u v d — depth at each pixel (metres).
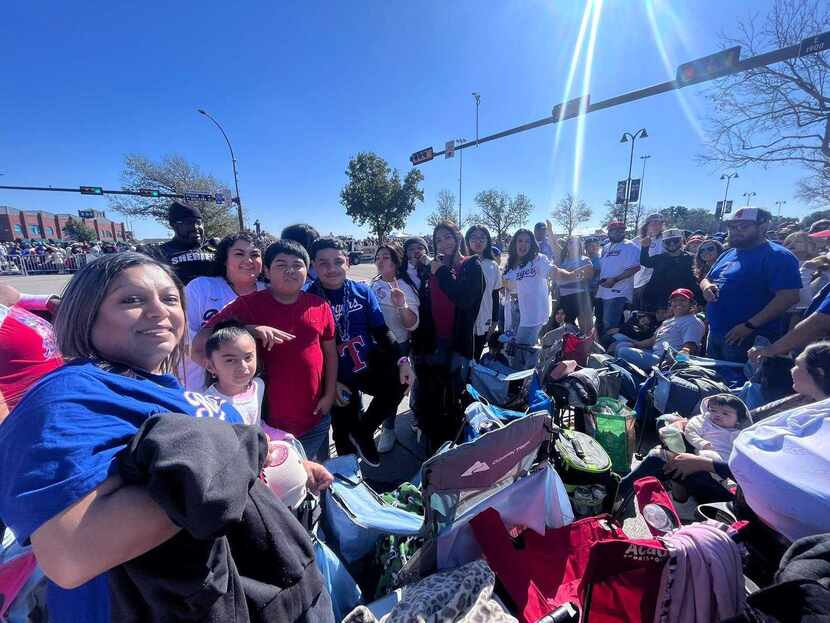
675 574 1.23
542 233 6.41
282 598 0.91
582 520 1.85
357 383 2.66
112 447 0.69
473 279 3.11
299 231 3.06
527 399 3.09
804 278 4.16
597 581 1.29
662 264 5.32
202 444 0.68
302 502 1.56
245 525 0.88
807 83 9.70
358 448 2.70
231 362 1.76
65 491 0.61
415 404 3.29
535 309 4.37
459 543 1.67
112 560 0.63
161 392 0.86
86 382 0.74
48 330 1.94
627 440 2.72
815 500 1.07
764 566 1.37
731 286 3.31
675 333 4.02
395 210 39.06
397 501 2.01
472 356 3.33
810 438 1.19
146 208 29.03
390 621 1.30
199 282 2.47
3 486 0.65
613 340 4.92
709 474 2.05
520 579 1.54
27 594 1.23
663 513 1.57
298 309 2.07
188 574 0.71
